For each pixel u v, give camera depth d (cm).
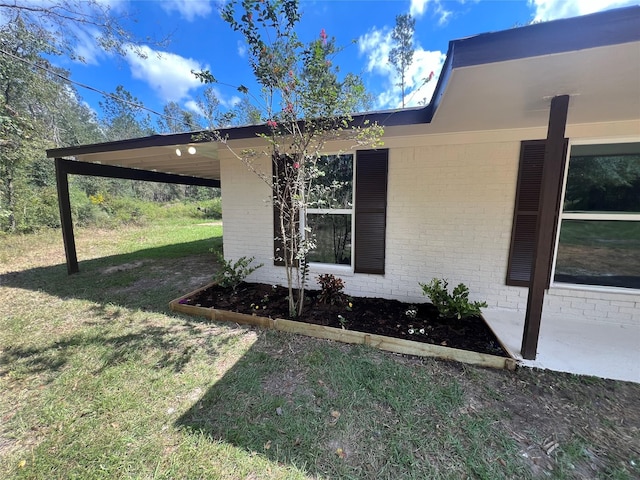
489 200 330
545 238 226
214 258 670
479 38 151
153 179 712
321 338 289
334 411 189
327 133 306
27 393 209
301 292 332
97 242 893
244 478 146
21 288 452
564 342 270
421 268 364
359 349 266
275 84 275
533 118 264
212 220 1705
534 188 313
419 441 165
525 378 221
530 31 143
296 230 394
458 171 336
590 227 308
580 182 306
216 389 212
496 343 265
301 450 161
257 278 445
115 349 268
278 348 269
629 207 296
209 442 167
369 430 174
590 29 134
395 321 313
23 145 812
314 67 263
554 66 157
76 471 150
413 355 257
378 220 372
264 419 183
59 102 1187
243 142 380
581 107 233
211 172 756
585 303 314
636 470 147
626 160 291
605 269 308
